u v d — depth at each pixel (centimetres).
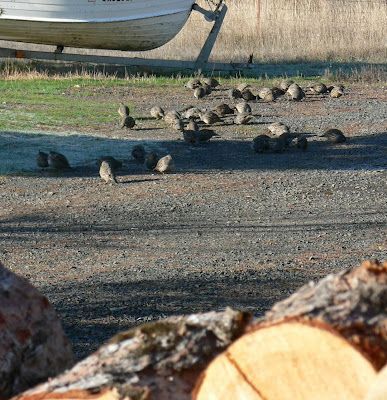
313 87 3091
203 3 4156
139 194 1722
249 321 464
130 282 1120
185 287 1091
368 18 4103
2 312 579
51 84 3058
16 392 571
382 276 422
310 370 379
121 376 456
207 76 3359
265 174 1919
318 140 2342
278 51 3888
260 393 385
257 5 4066
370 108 2827
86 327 928
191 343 464
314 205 1636
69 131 2381
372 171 1958
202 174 1917
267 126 2536
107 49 3406
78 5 3188
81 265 1224
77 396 447
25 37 3250
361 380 373
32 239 1387
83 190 1755
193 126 2366
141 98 2920
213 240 1369
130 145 2242
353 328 391
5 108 2631
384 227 1459
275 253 1282
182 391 453
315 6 4131
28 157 2050
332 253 1284
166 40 3434
